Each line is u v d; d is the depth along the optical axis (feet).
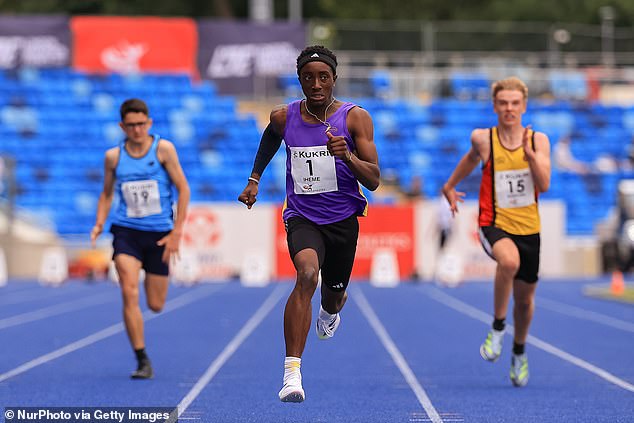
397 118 367.86
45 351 120.57
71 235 309.22
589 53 392.88
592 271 296.51
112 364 108.68
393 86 379.76
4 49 350.43
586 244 297.74
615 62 393.09
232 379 97.19
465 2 541.75
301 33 357.00
